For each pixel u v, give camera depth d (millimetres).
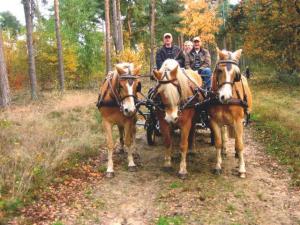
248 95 4883
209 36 24984
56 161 4641
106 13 15984
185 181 4363
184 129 4461
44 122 6730
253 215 3508
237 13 17938
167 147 4711
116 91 4453
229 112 4359
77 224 3373
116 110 4527
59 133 5965
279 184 4230
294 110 9039
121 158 5312
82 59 18531
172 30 24953
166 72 4180
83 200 3879
